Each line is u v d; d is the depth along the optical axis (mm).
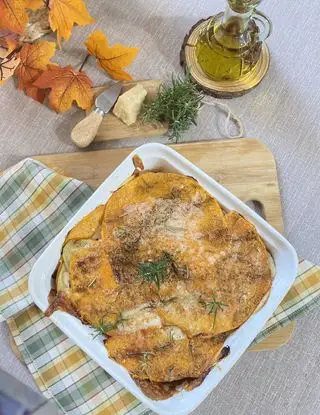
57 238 678
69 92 765
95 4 816
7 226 760
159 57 813
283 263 690
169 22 819
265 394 765
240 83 796
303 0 826
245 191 783
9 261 753
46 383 739
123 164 691
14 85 799
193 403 672
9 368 752
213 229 670
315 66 819
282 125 808
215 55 770
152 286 654
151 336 656
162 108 767
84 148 793
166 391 672
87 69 806
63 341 747
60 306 672
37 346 746
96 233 679
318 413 764
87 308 666
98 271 665
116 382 740
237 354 674
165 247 659
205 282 656
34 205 760
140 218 671
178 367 660
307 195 798
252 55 773
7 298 743
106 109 771
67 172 778
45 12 760
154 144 689
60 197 756
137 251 662
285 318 738
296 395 767
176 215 671
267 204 782
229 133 803
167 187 683
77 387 739
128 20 818
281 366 769
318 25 826
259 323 679
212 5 824
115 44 815
